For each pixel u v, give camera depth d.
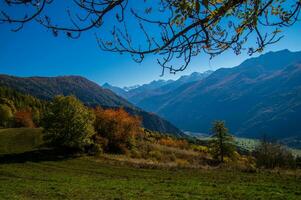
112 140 80.62
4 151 65.94
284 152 62.59
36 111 139.12
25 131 90.44
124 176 42.81
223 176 40.53
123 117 82.12
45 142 73.56
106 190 30.75
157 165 52.41
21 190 30.19
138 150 87.38
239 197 27.67
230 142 86.81
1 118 131.12
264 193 28.89
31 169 47.66
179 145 115.19
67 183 35.25
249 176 39.91
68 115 65.00
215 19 3.49
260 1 3.62
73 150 67.81
